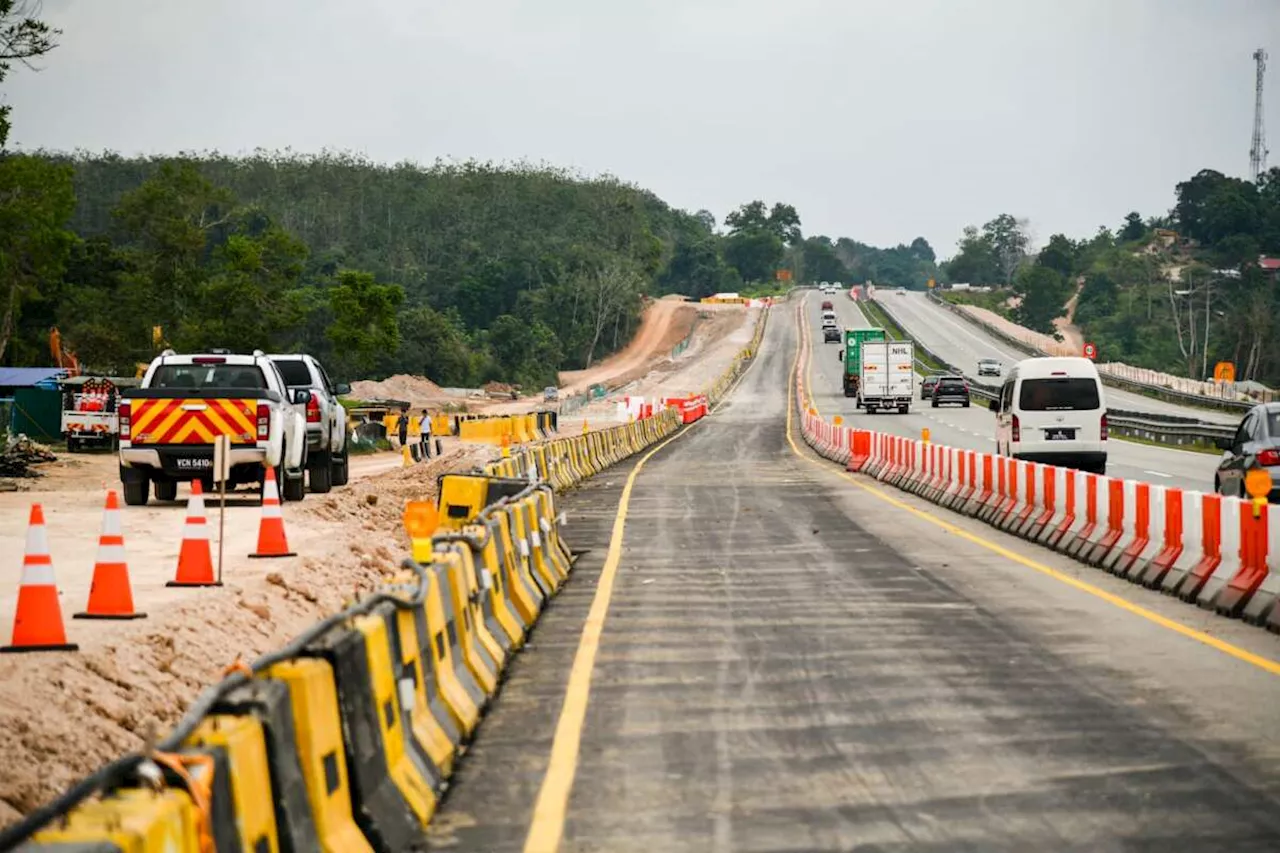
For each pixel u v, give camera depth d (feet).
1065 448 106.93
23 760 25.21
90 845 13.09
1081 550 62.03
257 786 17.81
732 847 23.26
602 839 23.73
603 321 600.80
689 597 51.44
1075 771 27.58
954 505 88.33
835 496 101.24
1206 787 26.37
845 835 23.80
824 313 629.92
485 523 41.93
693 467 142.20
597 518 84.12
